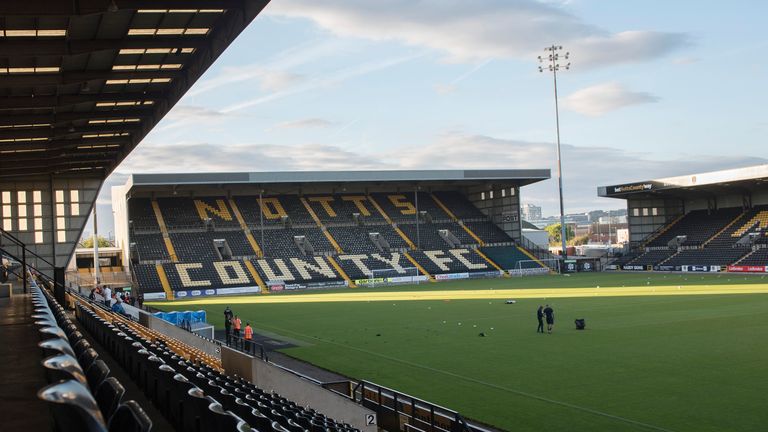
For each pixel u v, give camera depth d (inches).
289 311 2132.1
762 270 3088.1
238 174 3331.7
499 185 4082.2
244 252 3422.7
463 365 1099.3
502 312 1840.6
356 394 916.6
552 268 3799.2
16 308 561.9
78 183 2000.5
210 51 950.4
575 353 1161.4
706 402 796.6
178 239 3432.6
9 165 1667.1
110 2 720.3
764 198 3570.4
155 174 3171.8
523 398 858.1
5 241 1924.2
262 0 749.9
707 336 1294.3
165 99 1206.9
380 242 3769.7
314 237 3681.1
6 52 863.7
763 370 961.5
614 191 3791.8
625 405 799.7
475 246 3870.6
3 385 195.2
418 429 695.1
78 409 88.2
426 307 2076.8
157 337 827.4
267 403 438.9
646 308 1814.7
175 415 217.5
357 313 1985.7
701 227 3720.5
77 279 3048.7
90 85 1112.8
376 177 3580.2
